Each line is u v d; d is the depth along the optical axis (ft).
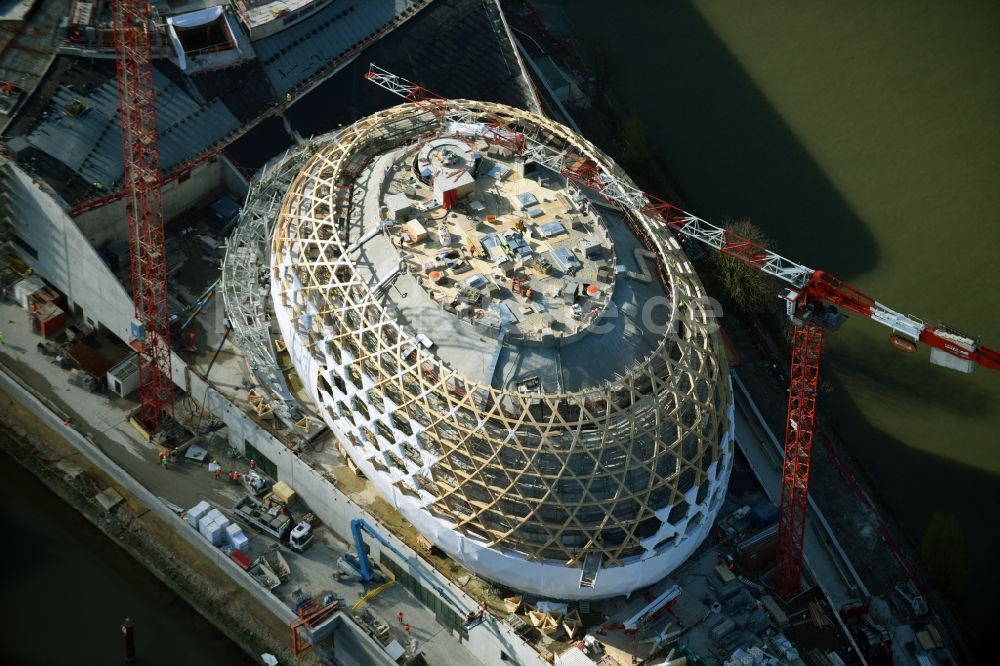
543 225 602.03
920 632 599.57
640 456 551.18
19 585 599.16
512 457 542.98
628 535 549.13
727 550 608.19
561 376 549.95
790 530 583.99
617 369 556.92
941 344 532.73
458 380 546.67
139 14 558.56
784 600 598.34
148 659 579.89
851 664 581.94
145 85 581.53
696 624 573.74
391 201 603.67
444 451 547.08
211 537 602.44
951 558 612.70
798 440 573.33
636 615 570.05
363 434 581.53
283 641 587.27
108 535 619.26
